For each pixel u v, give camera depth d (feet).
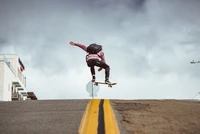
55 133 23.17
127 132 23.38
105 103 35.53
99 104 34.76
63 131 23.67
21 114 29.58
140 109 32.32
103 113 29.66
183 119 27.63
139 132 23.43
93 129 24.11
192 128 24.73
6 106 33.60
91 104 34.50
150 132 23.48
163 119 27.63
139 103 36.19
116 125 25.23
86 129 24.12
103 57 43.42
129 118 27.91
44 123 26.11
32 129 24.35
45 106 33.24
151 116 28.78
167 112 30.66
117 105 34.76
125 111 31.24
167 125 25.57
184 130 24.18
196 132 23.70
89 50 43.01
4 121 27.07
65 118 27.73
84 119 27.25
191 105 34.91
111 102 36.81
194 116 28.84
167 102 37.35
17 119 27.66
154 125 25.53
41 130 24.03
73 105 33.83
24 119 27.58
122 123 26.17
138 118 27.94
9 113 30.14
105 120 26.81
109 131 23.44
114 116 28.55
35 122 26.48
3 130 24.25
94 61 42.39
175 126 25.26
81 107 32.73
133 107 33.45
